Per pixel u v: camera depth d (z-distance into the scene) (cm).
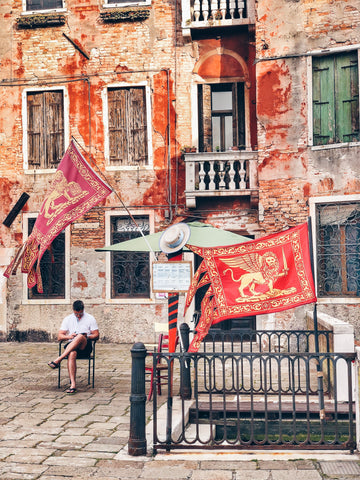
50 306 1448
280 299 582
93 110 1468
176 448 558
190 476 491
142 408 557
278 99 1290
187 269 667
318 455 547
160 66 1446
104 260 1434
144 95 1456
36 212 1481
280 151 1286
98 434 621
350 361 554
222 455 549
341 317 1209
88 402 769
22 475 495
